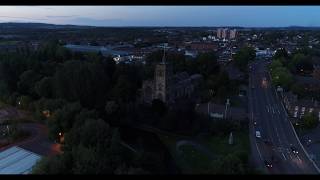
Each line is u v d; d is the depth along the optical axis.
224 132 141.00
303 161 113.38
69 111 131.62
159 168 95.88
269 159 113.56
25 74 185.75
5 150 121.50
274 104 183.00
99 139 108.88
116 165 95.94
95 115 133.50
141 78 198.75
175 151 124.81
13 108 169.88
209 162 108.31
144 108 160.12
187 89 193.00
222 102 178.62
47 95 172.00
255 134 140.88
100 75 171.38
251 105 179.75
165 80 170.25
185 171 89.38
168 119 145.88
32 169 100.81
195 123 144.88
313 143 134.12
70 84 162.25
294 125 153.75
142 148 124.62
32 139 132.38
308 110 163.00
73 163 96.50
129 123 155.62
